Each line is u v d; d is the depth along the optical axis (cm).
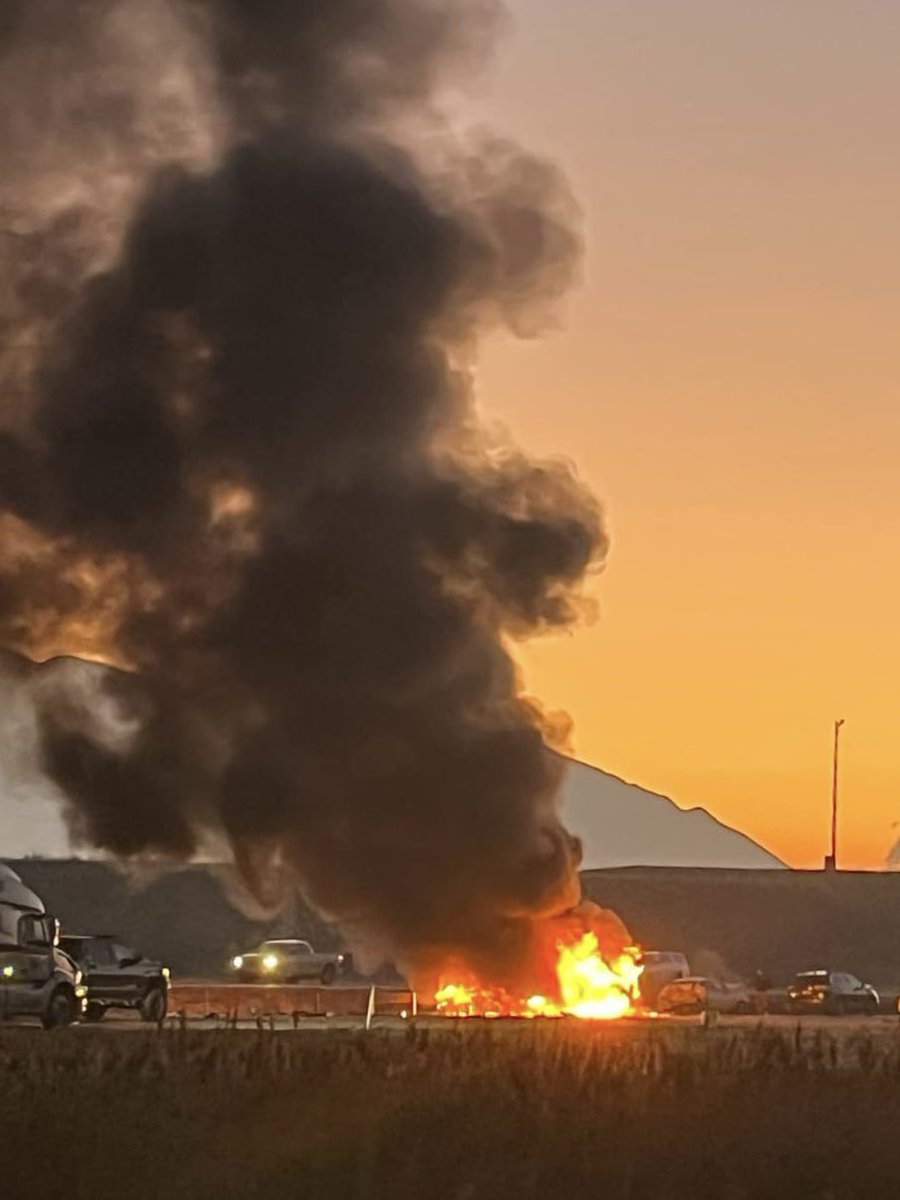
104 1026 3922
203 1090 2117
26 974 3850
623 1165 1839
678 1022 4547
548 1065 2427
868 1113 2108
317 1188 1748
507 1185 1764
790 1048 2969
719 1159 1873
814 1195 1816
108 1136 1847
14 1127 1875
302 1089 2131
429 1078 2256
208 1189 1739
